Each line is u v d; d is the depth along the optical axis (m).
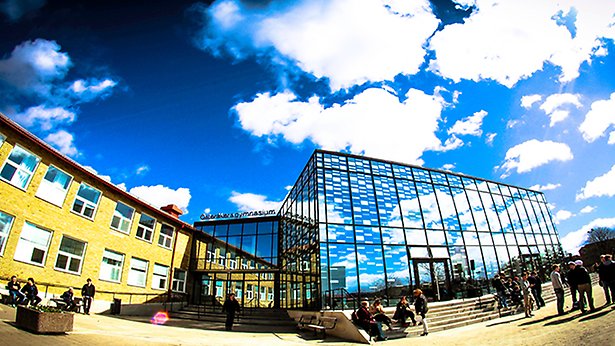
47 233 14.88
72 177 16.41
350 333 11.57
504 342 8.30
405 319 12.54
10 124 13.30
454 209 20.47
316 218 16.84
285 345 10.02
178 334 11.41
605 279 10.20
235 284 24.42
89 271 16.77
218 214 26.11
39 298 12.59
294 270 20.34
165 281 22.03
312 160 18.58
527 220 23.31
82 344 7.66
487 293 18.84
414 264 17.66
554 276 11.14
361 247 16.72
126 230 19.58
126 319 15.05
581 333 7.57
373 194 18.34
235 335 12.17
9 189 13.26
